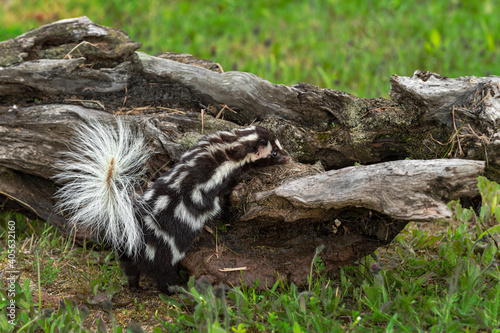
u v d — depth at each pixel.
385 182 6.20
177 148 7.66
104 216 7.21
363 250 7.13
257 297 6.87
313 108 7.93
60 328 5.86
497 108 6.75
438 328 5.63
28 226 8.83
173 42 15.08
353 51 14.70
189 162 7.13
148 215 7.00
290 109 8.03
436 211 5.89
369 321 6.17
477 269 6.75
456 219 9.33
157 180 7.27
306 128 8.07
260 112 8.10
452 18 16.22
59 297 7.00
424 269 7.45
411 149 7.55
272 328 5.89
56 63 7.90
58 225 8.43
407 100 7.37
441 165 6.08
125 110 8.09
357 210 6.75
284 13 17.59
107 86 8.11
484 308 6.23
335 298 6.33
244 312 6.23
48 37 8.15
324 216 6.81
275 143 7.36
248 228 7.21
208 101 8.15
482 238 7.78
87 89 8.12
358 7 17.62
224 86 7.98
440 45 14.48
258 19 17.28
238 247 7.29
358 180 6.35
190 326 6.10
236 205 7.13
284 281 7.07
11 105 8.21
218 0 18.20
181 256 7.12
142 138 7.77
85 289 7.14
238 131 7.35
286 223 7.03
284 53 14.92
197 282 6.21
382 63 13.82
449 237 8.32
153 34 15.41
